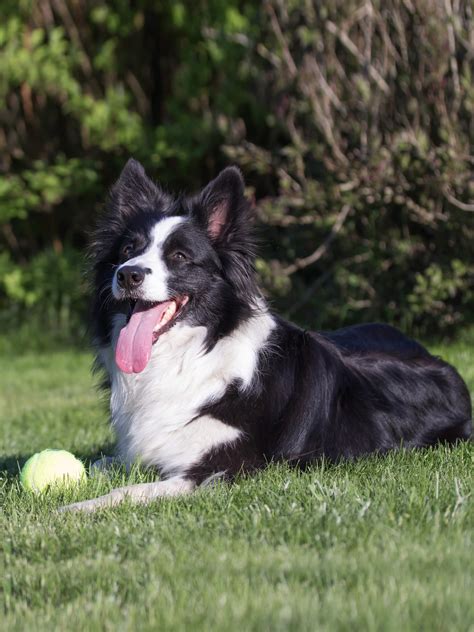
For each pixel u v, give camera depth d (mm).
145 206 7297
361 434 7223
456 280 14234
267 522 5324
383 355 7969
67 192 18969
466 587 4238
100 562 4828
